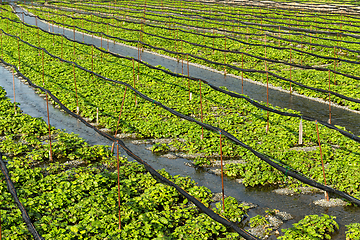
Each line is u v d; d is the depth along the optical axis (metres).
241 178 14.24
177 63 31.78
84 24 50.16
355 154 15.10
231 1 73.50
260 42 37.38
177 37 38.31
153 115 19.50
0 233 9.55
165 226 10.79
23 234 10.09
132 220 10.88
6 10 61.06
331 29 41.69
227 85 25.81
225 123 18.30
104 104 20.81
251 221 11.33
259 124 18.16
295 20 48.88
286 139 16.52
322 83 23.91
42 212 11.25
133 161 15.46
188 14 55.19
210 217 9.98
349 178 13.05
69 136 16.75
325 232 10.92
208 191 12.93
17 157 15.31
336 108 21.38
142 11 61.72
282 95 23.66
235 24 47.75
